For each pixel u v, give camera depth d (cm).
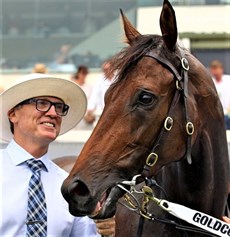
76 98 383
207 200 349
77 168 314
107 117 319
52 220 349
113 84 324
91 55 1440
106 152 316
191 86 338
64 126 405
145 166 321
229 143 545
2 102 352
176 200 353
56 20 1533
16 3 1555
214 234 348
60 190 334
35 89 350
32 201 346
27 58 1514
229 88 812
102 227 360
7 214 341
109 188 318
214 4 908
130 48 333
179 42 354
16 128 355
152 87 319
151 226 357
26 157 352
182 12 907
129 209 370
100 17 1498
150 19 882
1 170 349
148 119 318
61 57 1474
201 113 341
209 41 946
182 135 327
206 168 345
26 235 343
